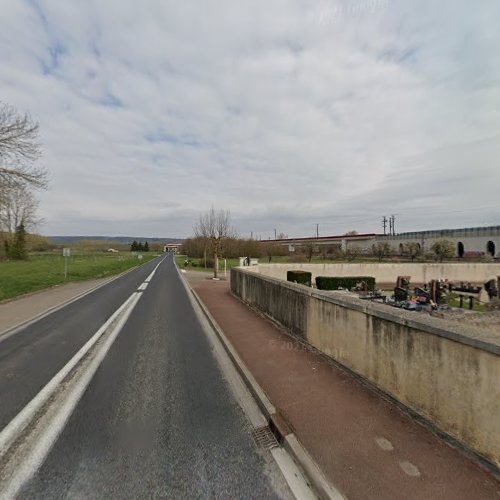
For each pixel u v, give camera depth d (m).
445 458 2.43
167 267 33.41
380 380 3.55
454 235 45.62
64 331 6.81
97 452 2.66
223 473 2.43
